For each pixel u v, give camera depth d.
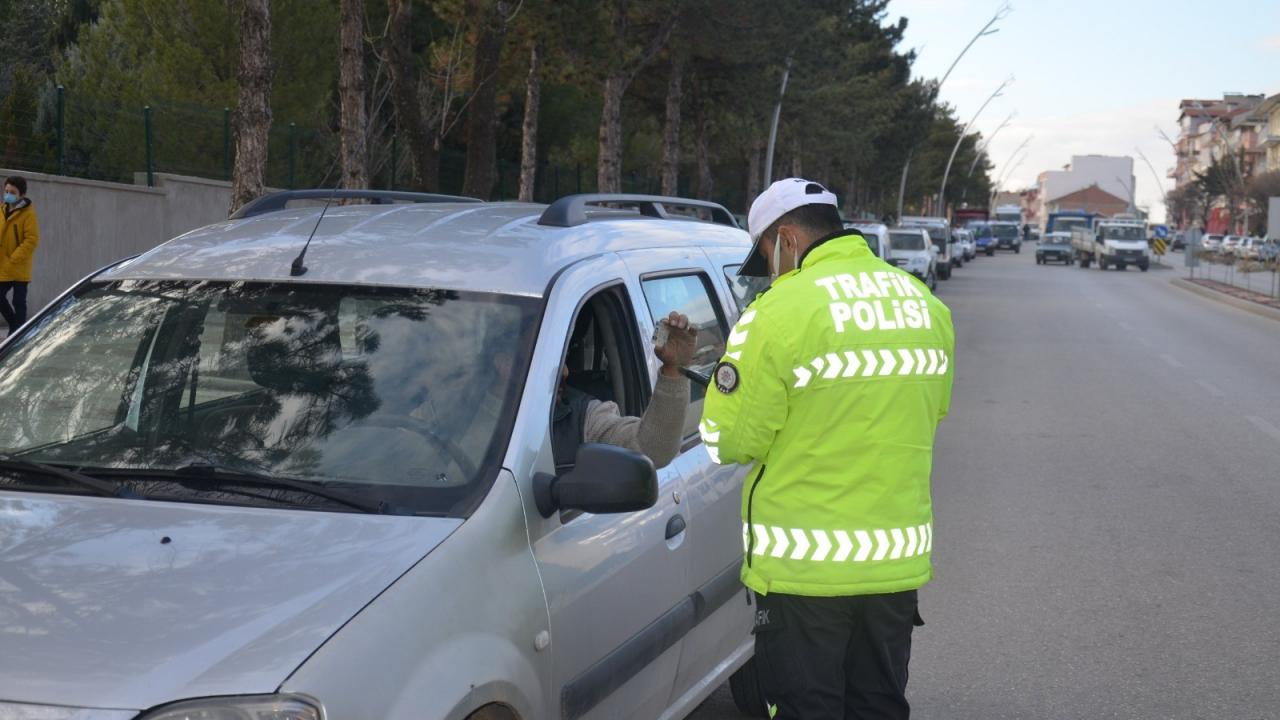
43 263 16.50
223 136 20.34
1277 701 5.03
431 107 26.42
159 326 3.39
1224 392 14.90
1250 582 6.75
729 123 36.78
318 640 2.30
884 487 3.10
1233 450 10.92
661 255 4.18
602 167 25.72
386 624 2.40
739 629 4.33
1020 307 31.22
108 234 17.59
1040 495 9.00
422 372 3.13
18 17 30.69
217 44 22.55
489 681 2.57
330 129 27.56
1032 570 6.98
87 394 3.28
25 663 2.22
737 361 3.10
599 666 3.15
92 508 2.78
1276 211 39.97
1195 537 7.76
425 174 20.48
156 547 2.59
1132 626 5.98
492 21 20.61
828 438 3.08
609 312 3.73
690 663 3.89
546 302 3.30
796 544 3.11
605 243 3.85
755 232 3.38
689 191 52.22
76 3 31.41
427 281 3.34
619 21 24.62
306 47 24.45
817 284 3.12
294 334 3.27
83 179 17.03
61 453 3.12
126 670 2.21
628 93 34.31
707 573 3.92
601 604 3.15
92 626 2.31
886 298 3.17
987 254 85.75
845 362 3.07
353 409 3.07
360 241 3.59
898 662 3.23
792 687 3.15
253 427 3.09
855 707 3.26
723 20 27.19
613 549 3.25
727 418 3.12
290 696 2.19
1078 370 17.22
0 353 3.49
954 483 9.43
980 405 13.72
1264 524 8.12
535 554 2.90
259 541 2.62
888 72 53.91
